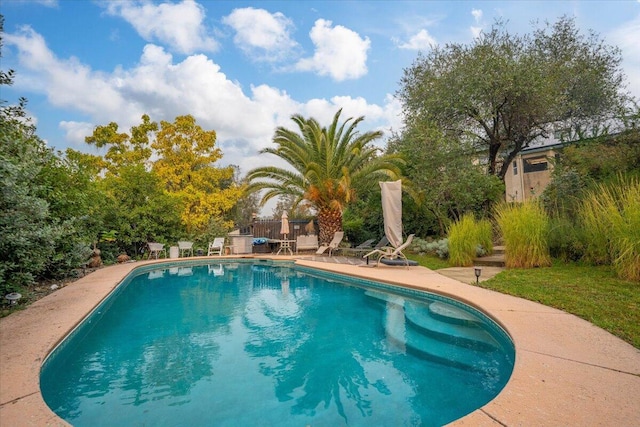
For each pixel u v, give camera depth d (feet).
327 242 54.54
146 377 12.35
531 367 9.80
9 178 16.49
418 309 20.79
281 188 56.49
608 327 13.08
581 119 47.21
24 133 23.91
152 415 9.78
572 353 10.79
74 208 29.50
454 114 48.65
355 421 9.29
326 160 51.98
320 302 23.94
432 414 9.57
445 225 46.75
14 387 9.40
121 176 51.37
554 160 46.98
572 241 26.66
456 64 46.03
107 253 44.91
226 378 12.21
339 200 53.26
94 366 13.35
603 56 45.50
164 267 44.75
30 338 13.48
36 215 18.75
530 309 16.02
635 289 18.08
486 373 11.92
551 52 46.85
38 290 24.13
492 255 34.24
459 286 22.13
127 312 21.70
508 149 52.60
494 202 44.62
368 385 11.45
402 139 51.72
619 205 23.45
